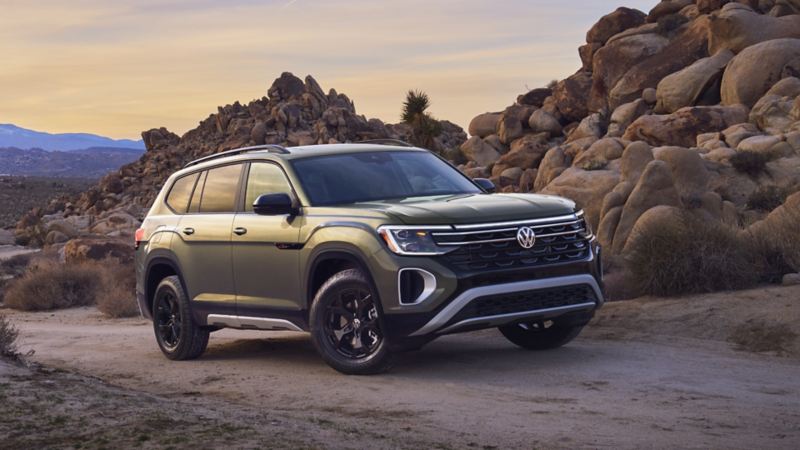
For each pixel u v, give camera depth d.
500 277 7.64
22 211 145.50
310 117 92.12
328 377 8.02
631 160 21.36
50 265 23.95
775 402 6.64
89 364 9.95
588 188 24.69
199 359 9.98
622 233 19.03
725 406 6.50
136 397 5.67
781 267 11.60
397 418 6.16
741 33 34.28
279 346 10.69
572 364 8.35
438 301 7.48
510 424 5.88
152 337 12.82
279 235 8.53
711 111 30.09
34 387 5.65
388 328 7.68
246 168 9.32
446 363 8.57
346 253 7.91
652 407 6.46
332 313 8.12
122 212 75.06
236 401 7.15
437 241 7.57
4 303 22.30
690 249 11.50
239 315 9.09
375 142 9.73
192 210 9.85
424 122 39.38
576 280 8.00
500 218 7.77
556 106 42.94
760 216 20.23
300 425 5.21
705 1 39.84
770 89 30.06
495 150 44.09
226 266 9.15
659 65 37.81
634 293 11.88
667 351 9.00
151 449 4.30
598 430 5.68
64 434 4.55
